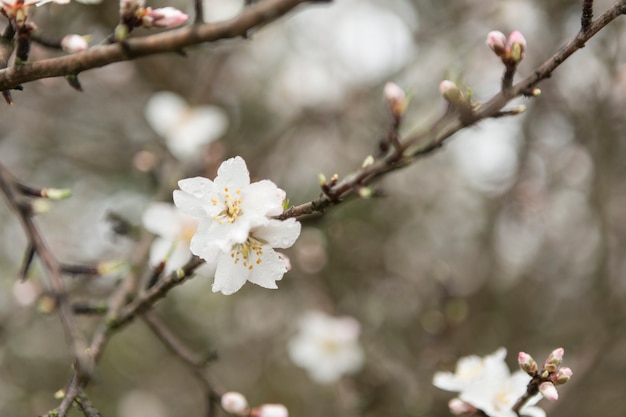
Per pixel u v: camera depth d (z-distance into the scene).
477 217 6.07
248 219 1.93
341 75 5.98
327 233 5.09
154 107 4.56
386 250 5.59
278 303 6.00
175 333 5.30
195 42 2.00
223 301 5.88
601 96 4.92
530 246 5.82
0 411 5.25
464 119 2.14
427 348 4.45
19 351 5.51
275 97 6.06
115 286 3.68
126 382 5.77
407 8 5.77
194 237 1.94
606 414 5.31
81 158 5.46
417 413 4.43
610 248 5.19
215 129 4.55
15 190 2.53
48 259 2.42
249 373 5.86
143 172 4.66
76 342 2.13
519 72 5.30
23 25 1.96
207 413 2.76
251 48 6.16
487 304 5.41
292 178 5.86
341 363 4.83
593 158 5.11
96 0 2.47
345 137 5.73
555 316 5.70
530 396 2.28
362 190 2.08
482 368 2.69
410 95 2.38
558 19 5.23
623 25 4.80
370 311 5.41
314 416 5.61
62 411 2.01
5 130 5.27
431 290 5.29
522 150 5.36
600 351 4.68
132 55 2.02
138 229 3.65
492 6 5.61
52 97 5.38
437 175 6.12
